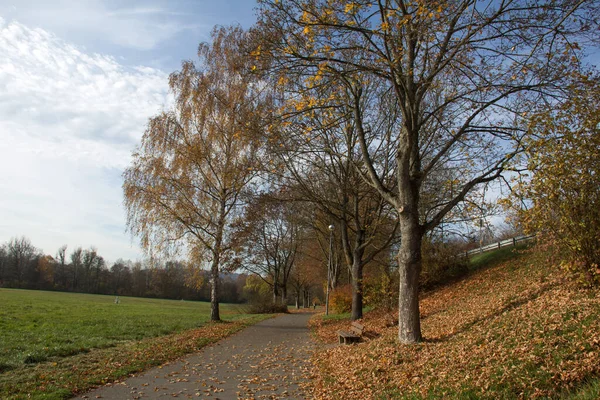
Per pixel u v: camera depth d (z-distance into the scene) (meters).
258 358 12.65
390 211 21.72
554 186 9.16
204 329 20.31
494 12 9.87
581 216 9.27
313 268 48.19
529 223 9.70
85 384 8.50
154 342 14.98
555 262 10.54
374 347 11.09
